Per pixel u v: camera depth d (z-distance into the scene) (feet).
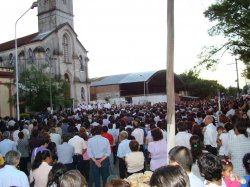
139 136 41.34
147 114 66.18
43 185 22.03
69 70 202.28
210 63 58.80
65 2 213.87
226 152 25.82
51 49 196.44
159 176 9.08
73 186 11.28
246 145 23.00
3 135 43.52
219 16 56.13
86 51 213.87
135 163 28.48
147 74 245.45
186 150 14.84
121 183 12.51
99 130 33.35
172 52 26.53
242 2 53.83
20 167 40.50
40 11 210.59
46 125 50.72
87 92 214.28
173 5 26.53
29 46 197.88
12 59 201.77
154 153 27.86
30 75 140.77
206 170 14.38
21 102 137.39
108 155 32.91
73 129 41.55
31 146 33.65
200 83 299.79
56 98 143.33
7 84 130.11
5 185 19.33
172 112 26.43
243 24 55.21
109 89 250.57
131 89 247.91
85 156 36.86
